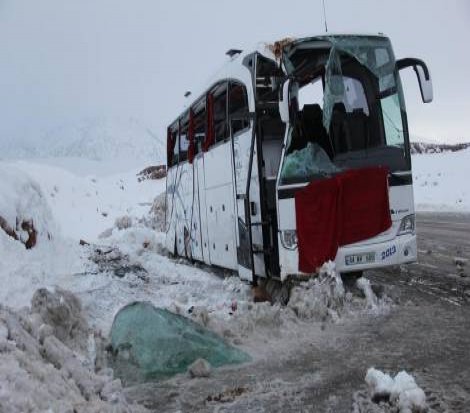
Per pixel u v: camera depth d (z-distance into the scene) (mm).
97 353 6078
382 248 7930
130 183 41656
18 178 9953
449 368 5305
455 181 36469
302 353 6082
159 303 8930
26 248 9125
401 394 4387
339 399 4738
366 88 8336
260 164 8312
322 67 8484
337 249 7789
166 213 16422
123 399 4504
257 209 8523
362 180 7910
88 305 8297
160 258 12961
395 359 5664
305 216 7797
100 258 11820
